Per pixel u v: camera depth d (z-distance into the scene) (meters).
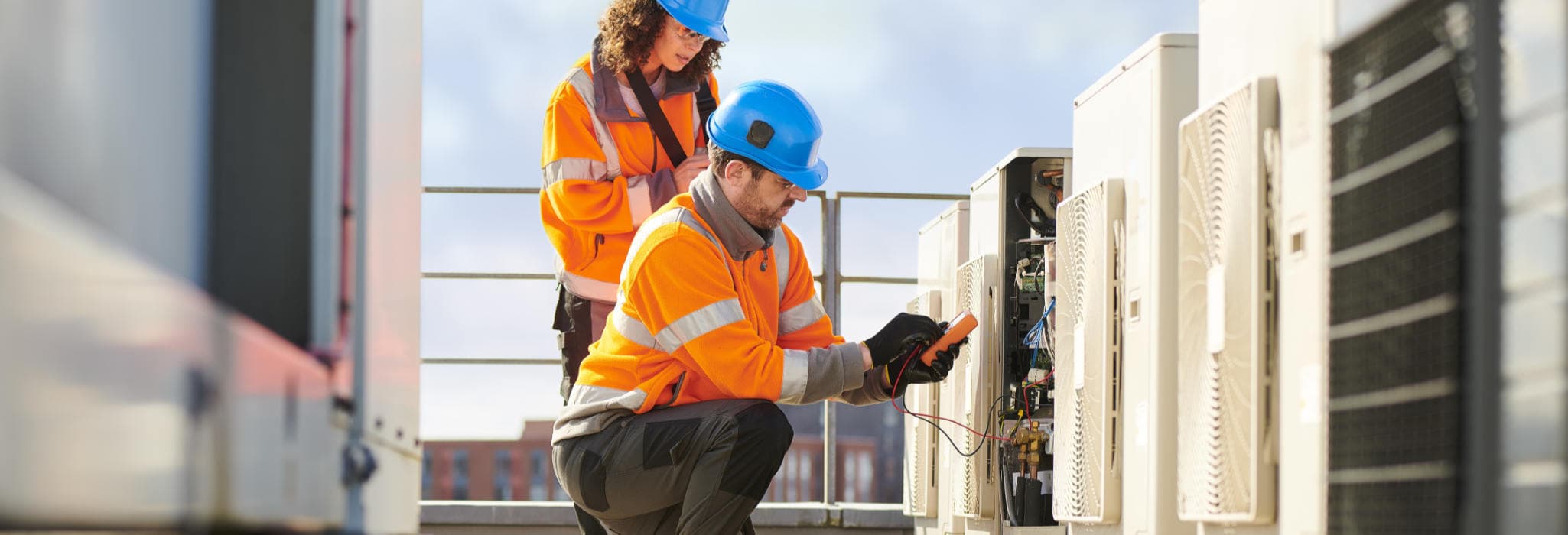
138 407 0.63
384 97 1.29
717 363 2.30
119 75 0.90
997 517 3.02
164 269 0.99
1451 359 1.10
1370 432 1.27
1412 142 1.18
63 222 0.54
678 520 2.46
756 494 2.33
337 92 1.14
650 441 2.35
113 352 0.60
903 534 4.28
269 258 1.10
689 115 3.01
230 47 1.12
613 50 2.88
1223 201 1.68
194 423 0.71
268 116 1.11
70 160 0.81
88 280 0.56
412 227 1.47
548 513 4.19
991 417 3.03
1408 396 1.18
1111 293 2.23
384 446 1.29
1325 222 1.38
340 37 1.15
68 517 0.55
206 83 1.09
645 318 2.40
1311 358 1.42
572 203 2.86
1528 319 0.99
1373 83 1.28
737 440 2.30
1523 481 0.99
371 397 1.21
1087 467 2.35
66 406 0.55
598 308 2.98
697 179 2.48
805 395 2.35
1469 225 1.07
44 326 0.52
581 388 2.49
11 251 0.49
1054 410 2.74
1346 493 1.32
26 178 0.74
